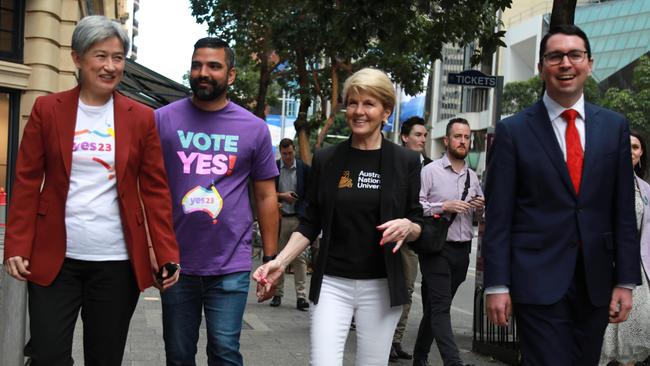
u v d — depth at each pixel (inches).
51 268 153.5
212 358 178.2
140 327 325.1
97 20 155.6
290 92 968.3
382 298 166.4
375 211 165.2
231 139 181.0
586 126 151.9
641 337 237.9
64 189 154.4
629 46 2215.8
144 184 162.2
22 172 154.4
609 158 150.0
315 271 167.6
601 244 148.8
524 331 150.8
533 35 2389.3
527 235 150.9
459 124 273.0
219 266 176.2
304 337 323.9
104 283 156.5
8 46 628.1
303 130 837.8
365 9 400.2
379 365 168.4
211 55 177.5
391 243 163.8
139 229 158.7
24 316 194.7
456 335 358.0
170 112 181.6
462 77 409.1
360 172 166.9
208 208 176.9
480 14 430.3
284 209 408.5
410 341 332.2
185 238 176.7
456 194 270.8
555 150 150.3
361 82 165.0
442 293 258.5
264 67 938.7
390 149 168.2
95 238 155.2
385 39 411.8
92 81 155.7
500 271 149.4
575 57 150.2
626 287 150.7
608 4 2362.2
